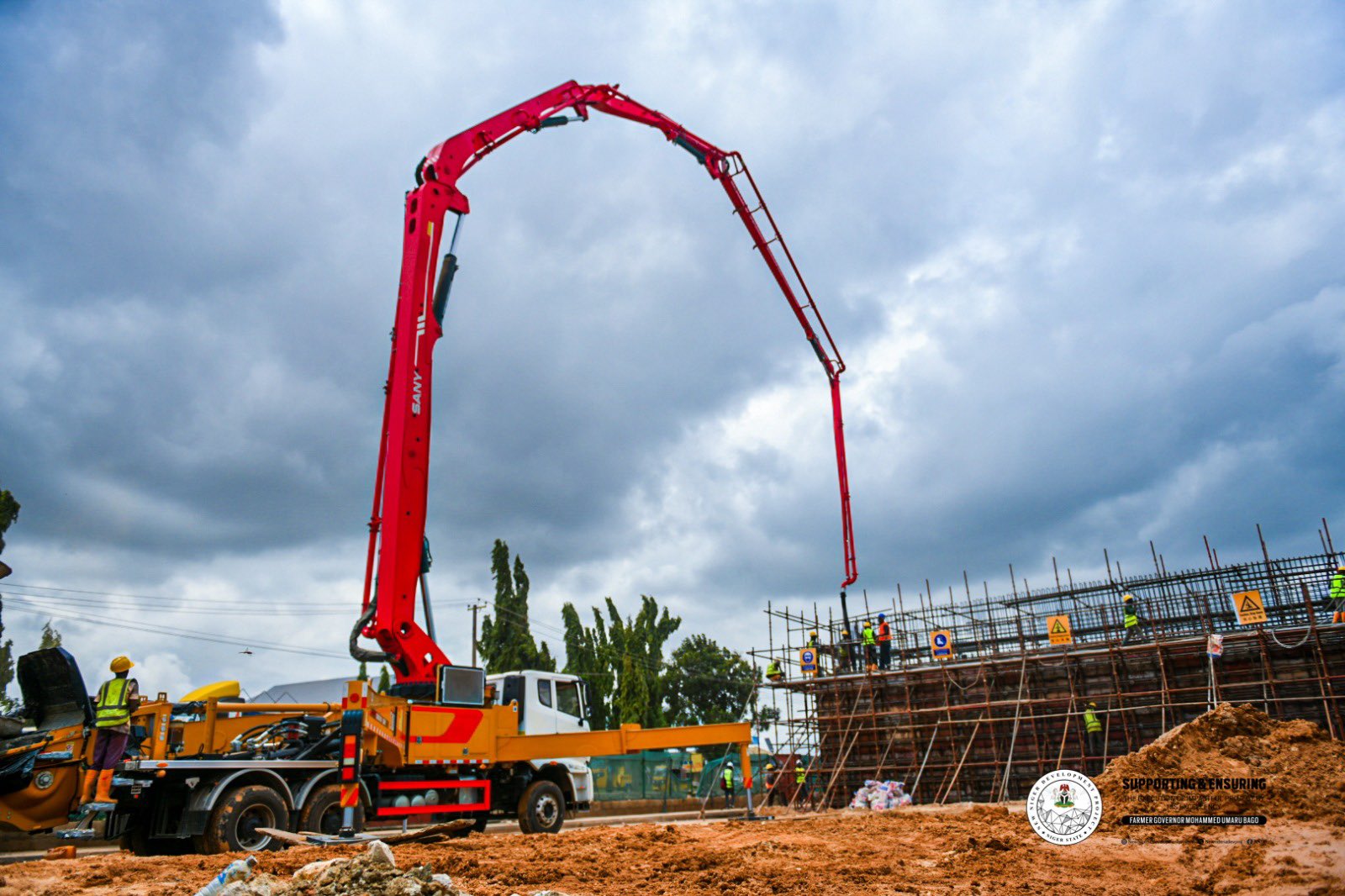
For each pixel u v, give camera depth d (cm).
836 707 3247
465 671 1750
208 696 1791
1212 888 914
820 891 904
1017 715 2764
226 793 1370
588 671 5269
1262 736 1717
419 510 1716
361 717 1378
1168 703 2672
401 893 697
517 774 1867
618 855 1152
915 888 928
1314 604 2709
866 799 2633
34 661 1334
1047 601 3272
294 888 722
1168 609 3039
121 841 1486
